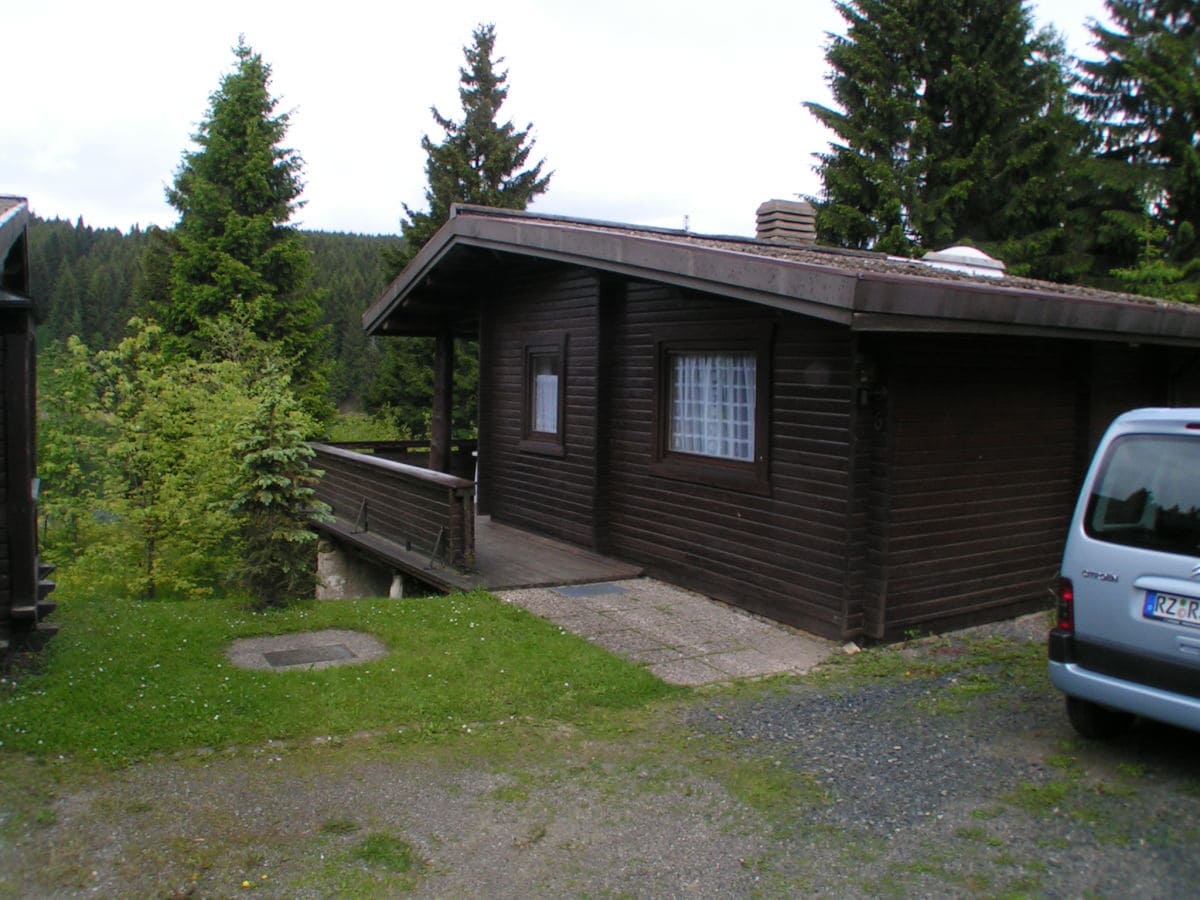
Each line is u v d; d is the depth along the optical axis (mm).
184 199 25797
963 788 4535
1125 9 25625
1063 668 4824
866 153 26719
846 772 4723
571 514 10242
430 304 12594
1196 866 3775
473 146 30750
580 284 10016
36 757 4574
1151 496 4598
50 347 13469
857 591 6957
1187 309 8336
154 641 6359
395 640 6695
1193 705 4320
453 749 4934
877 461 6898
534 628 7098
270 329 24453
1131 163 24484
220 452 12367
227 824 4051
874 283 5508
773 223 13367
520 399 11305
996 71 25844
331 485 12109
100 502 12383
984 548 7586
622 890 3645
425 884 3654
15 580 5777
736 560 7992
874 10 27406
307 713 5258
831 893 3625
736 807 4336
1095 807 4312
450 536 8930
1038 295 6461
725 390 8180
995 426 7598
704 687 6023
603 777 4645
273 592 7457
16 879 3576
